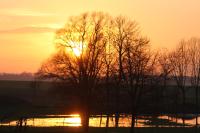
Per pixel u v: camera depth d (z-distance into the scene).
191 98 194.38
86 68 112.75
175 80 175.00
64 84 112.31
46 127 109.00
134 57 104.44
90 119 142.88
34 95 185.62
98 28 119.44
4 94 184.62
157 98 102.44
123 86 102.81
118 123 126.75
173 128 123.56
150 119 142.88
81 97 111.69
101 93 111.25
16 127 95.19
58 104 166.38
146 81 100.12
